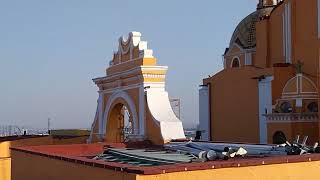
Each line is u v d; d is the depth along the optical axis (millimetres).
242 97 32906
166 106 17688
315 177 10250
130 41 18875
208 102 36375
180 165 8820
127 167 8734
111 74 20391
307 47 28312
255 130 31391
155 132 17094
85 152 17453
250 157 11281
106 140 20891
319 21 27094
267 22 34562
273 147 13438
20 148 16281
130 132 19547
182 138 16984
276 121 27766
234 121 33656
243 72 32875
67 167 11516
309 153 11312
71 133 30672
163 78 17922
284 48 31859
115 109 20625
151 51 17812
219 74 35438
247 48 40156
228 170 9008
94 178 9922
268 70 30328
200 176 8727
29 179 14836
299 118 26641
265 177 9492
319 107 25312
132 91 18688
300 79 27000
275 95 29672
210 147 14930
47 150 16625
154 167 8578
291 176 9859
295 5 30156
